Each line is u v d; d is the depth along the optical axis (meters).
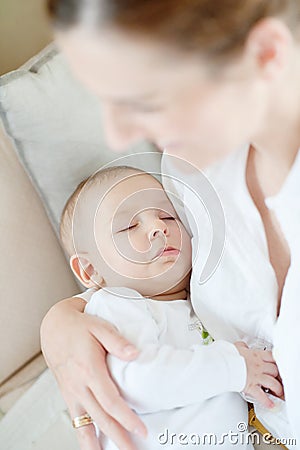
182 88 0.48
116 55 0.46
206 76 0.48
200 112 0.50
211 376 0.87
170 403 0.87
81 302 1.00
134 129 0.52
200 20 0.45
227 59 0.47
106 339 0.88
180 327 1.00
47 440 1.05
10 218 1.12
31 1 1.22
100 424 0.86
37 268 1.16
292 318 0.73
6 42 1.28
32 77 1.06
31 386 1.13
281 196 0.66
